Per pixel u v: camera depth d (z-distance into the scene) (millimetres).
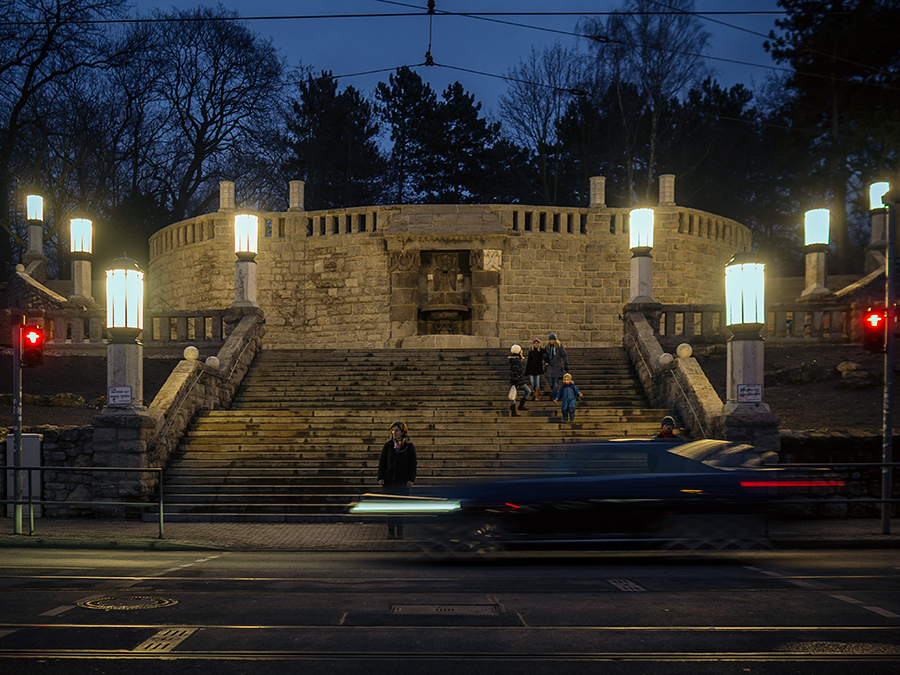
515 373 16875
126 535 10922
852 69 33344
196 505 13117
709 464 9227
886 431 11258
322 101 47344
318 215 27594
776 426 13195
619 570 8328
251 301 20812
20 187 36500
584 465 9281
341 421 16031
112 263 14062
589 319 26859
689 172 43812
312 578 7754
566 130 45719
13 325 11617
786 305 21422
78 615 6090
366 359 20359
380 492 13391
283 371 19750
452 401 17609
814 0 34000
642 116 40688
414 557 9312
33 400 17297
